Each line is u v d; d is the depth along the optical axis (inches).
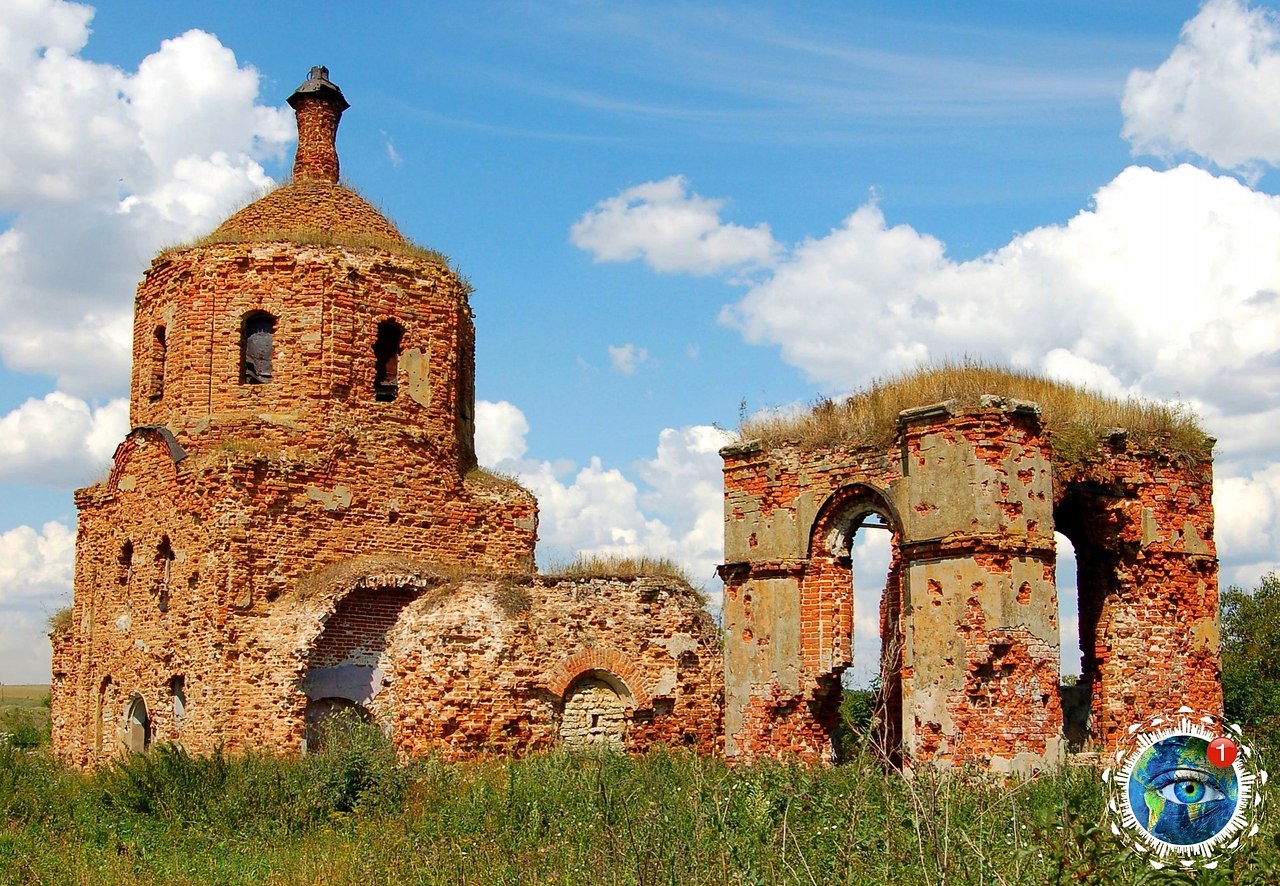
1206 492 992.2
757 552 978.7
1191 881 423.8
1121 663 937.5
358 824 813.2
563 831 708.0
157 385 1382.9
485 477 1423.5
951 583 848.9
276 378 1311.5
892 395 925.8
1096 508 948.6
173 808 860.0
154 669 1280.8
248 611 1211.9
